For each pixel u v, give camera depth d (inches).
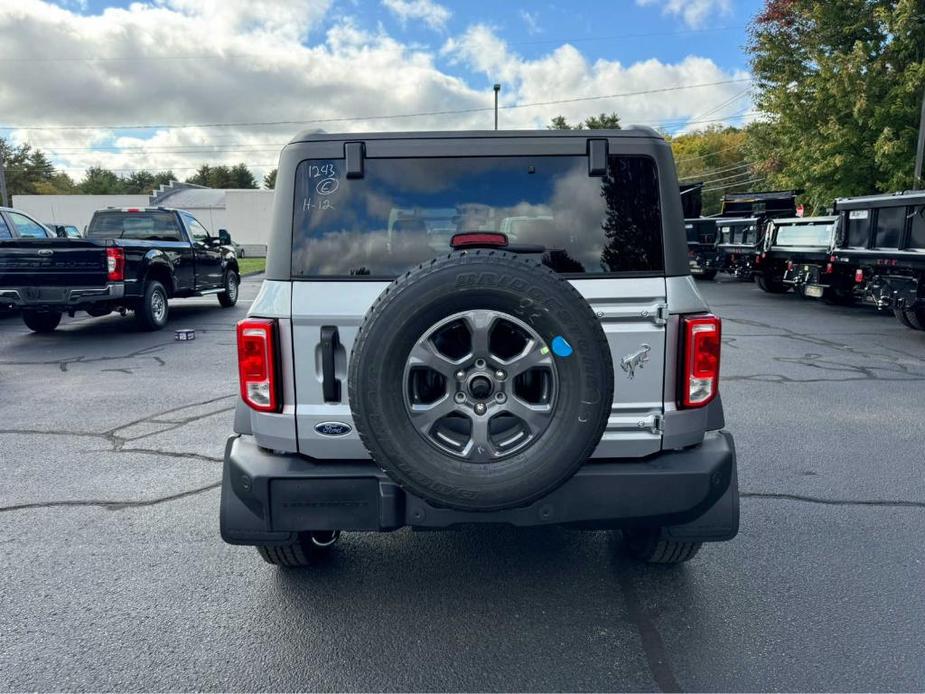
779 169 998.4
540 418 98.0
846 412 248.7
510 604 124.0
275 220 110.2
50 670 105.9
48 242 382.9
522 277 94.2
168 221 491.5
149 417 246.7
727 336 424.8
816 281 551.2
